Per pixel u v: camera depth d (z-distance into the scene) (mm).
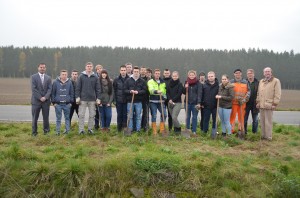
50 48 84250
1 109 17969
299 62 71000
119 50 73000
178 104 10258
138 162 7008
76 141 8781
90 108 9812
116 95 10328
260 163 7629
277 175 6996
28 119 13906
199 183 6738
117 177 6695
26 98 28969
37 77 9570
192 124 10484
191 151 8102
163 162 6992
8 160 6938
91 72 9828
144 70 10859
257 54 70938
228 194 6574
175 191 6648
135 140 8891
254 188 6742
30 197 6375
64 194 6453
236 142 9250
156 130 10484
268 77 9914
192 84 10477
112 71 67438
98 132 9961
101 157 7430
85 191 6449
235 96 10273
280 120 16094
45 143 8547
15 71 82938
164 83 10297
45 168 6719
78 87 9727
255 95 10734
